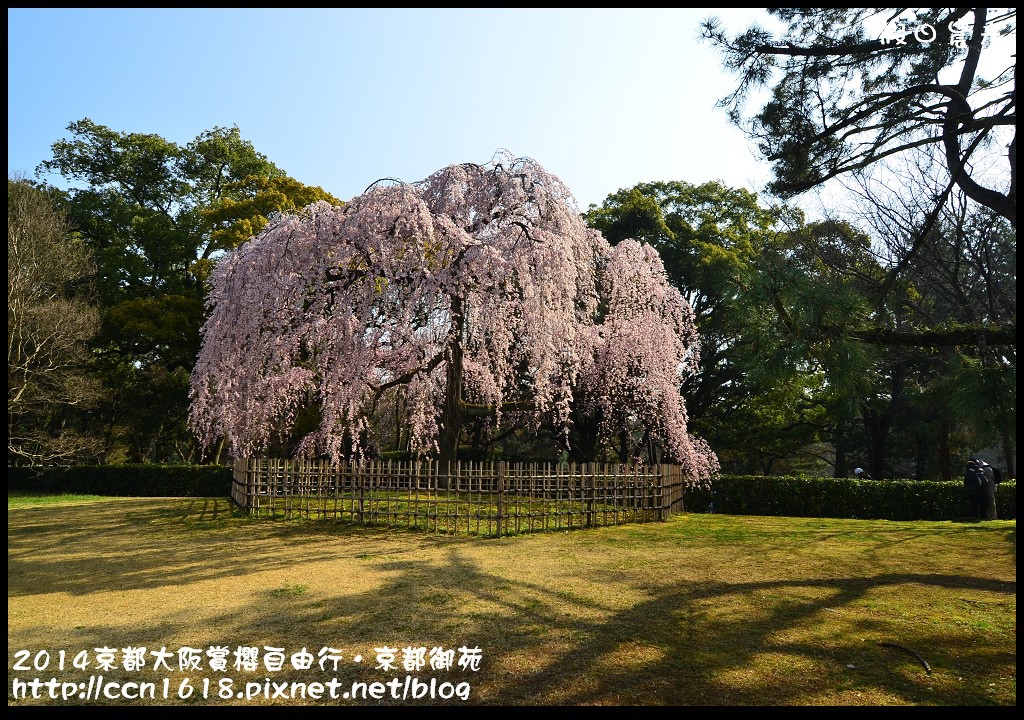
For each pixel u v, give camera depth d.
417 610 5.07
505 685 3.59
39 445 20.17
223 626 4.66
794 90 5.66
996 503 13.26
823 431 23.23
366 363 10.01
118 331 22.33
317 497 10.41
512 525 9.63
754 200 22.06
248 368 10.14
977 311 13.24
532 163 11.59
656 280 14.32
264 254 10.21
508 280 10.76
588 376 14.58
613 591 5.71
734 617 4.89
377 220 10.18
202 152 25.44
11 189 18.84
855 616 4.92
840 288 4.18
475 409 12.96
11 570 6.70
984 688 3.53
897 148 5.56
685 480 13.71
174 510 12.26
